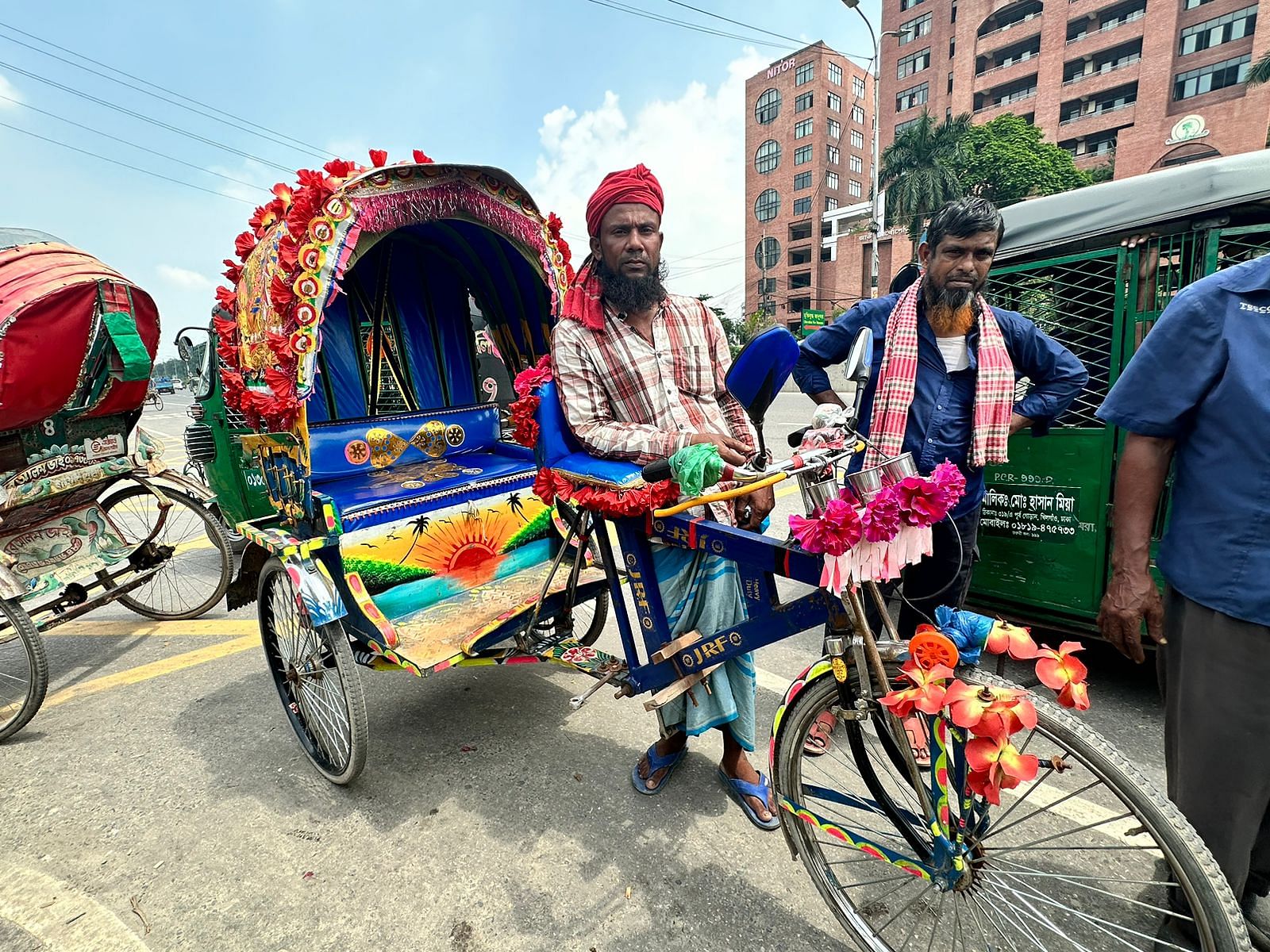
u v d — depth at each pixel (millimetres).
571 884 1934
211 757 2658
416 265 3061
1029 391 2416
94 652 3795
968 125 30172
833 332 2643
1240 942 1179
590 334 2059
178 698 3184
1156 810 1228
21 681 3436
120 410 3664
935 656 1312
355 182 2057
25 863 2084
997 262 2982
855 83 50219
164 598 4719
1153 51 34312
